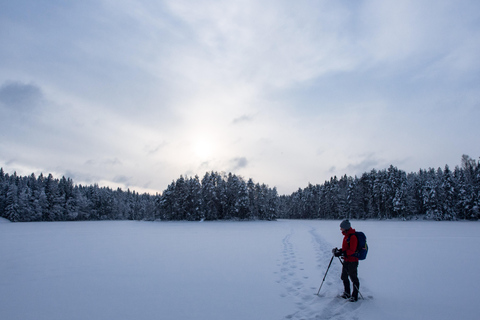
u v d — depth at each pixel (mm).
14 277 9008
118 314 5609
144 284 7980
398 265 10188
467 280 7934
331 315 5242
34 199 81750
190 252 14258
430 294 6555
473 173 72125
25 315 5629
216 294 6902
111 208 109250
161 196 79250
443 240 18859
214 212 75375
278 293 6895
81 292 7238
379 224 46219
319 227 38656
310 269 9547
